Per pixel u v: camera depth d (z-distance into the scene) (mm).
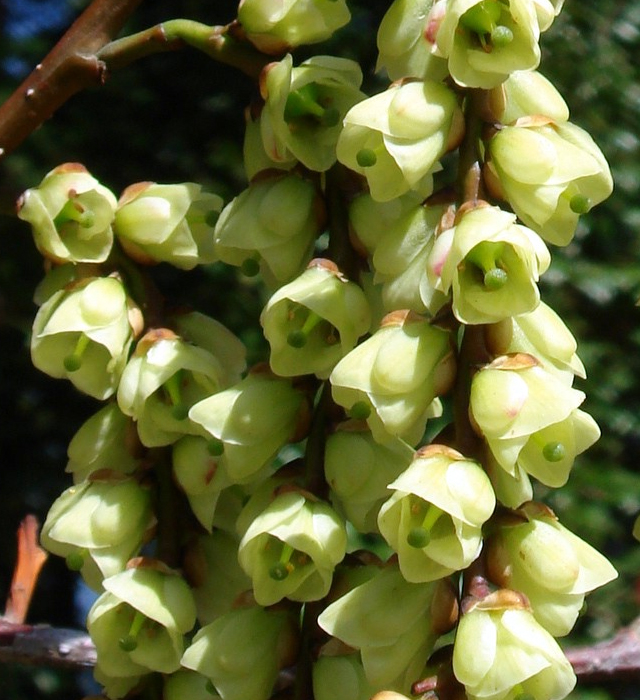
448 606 129
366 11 404
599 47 394
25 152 422
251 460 139
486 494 124
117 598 141
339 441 138
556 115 134
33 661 165
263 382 139
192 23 148
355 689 136
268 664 138
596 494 373
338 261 140
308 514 134
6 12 456
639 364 405
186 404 145
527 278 127
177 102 452
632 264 405
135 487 146
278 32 144
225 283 406
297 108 141
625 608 360
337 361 138
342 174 141
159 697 145
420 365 129
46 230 144
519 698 124
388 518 127
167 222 146
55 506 145
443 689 127
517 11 129
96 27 152
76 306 144
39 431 466
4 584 450
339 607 130
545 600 129
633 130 401
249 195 142
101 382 146
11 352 452
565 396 126
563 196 135
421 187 141
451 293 130
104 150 444
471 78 130
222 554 147
